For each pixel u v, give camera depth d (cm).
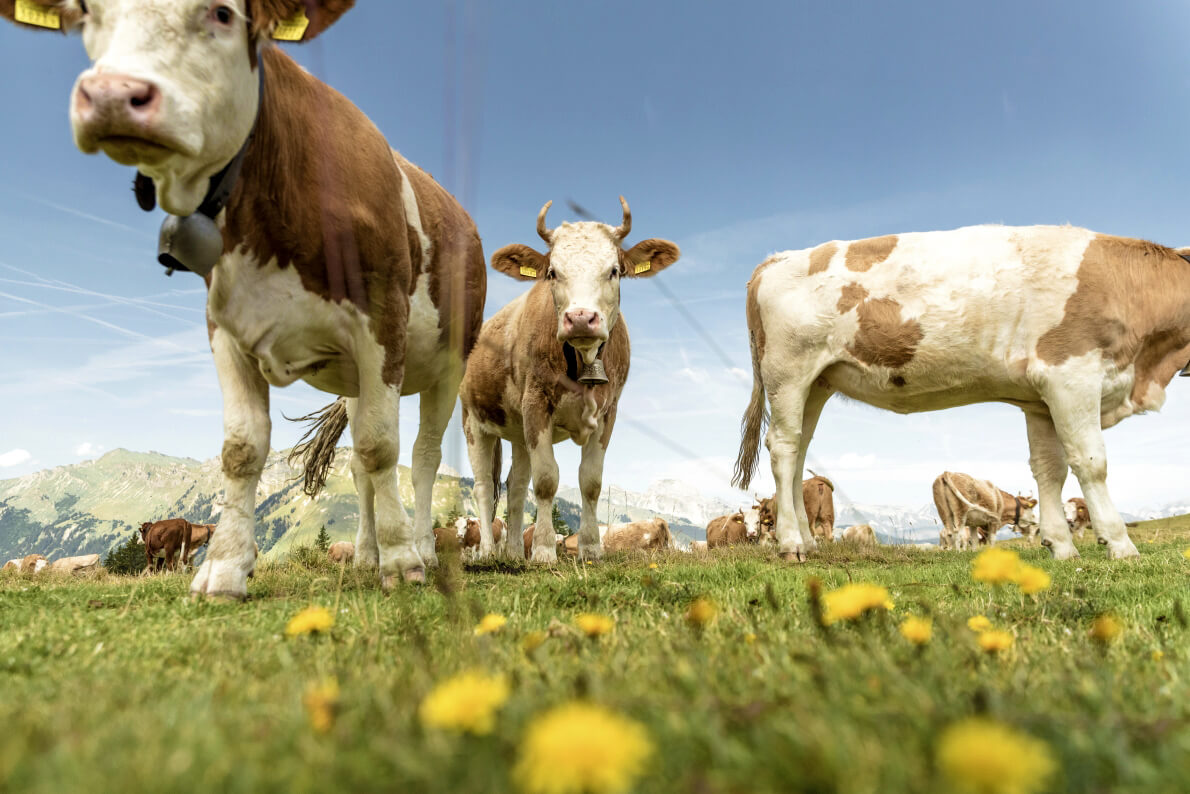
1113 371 801
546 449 841
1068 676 149
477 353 977
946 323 830
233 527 432
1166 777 93
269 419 454
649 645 196
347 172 457
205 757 96
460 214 629
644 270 849
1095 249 807
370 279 466
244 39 378
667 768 92
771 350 919
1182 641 224
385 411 472
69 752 97
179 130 328
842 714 107
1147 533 1766
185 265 382
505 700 110
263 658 201
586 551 866
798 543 883
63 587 510
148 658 219
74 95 314
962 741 70
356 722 114
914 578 518
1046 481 863
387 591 438
